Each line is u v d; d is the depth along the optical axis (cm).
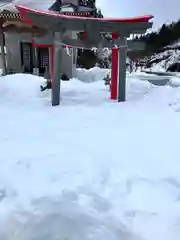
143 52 3147
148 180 279
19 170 298
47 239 200
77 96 822
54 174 289
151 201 245
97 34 727
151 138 414
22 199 245
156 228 211
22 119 549
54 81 706
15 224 214
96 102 750
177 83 1311
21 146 378
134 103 735
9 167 305
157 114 596
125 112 622
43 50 1426
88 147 374
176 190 262
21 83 869
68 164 313
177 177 284
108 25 723
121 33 741
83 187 266
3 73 1316
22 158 330
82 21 701
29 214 225
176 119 541
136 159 330
